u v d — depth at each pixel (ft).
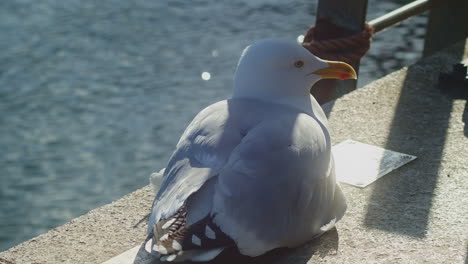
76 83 25.52
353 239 6.65
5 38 28.76
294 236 6.36
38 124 23.08
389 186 7.16
